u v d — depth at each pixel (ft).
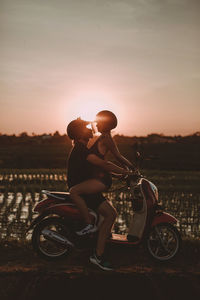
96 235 16.40
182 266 16.75
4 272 15.19
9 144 387.55
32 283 14.23
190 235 27.48
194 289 13.97
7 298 12.91
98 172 16.62
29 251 18.45
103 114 16.93
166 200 47.93
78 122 16.98
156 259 17.10
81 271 15.70
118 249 17.15
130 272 15.67
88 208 16.53
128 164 17.54
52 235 16.49
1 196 47.03
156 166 140.87
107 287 14.03
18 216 32.96
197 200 48.34
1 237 23.80
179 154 216.95
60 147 339.16
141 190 17.19
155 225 17.01
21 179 68.39
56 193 17.15
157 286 14.21
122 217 33.81
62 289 13.76
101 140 16.70
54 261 16.87
